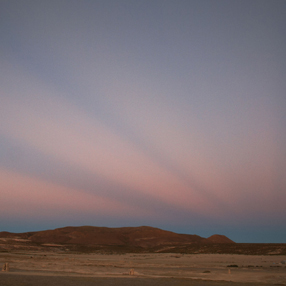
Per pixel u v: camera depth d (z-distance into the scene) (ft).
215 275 143.33
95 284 98.78
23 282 91.86
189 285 108.58
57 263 196.24
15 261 200.95
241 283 117.60
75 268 157.99
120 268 173.99
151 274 144.97
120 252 458.50
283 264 209.26
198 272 156.76
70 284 95.45
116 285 99.60
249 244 411.13
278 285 114.93
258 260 249.75
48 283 93.97
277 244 384.06
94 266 182.39
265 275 142.41
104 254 396.57
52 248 470.80
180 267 194.29
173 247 481.46
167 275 142.92
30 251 404.36
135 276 130.00
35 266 163.02
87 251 462.60
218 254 350.43
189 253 400.88
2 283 88.07
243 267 193.88
